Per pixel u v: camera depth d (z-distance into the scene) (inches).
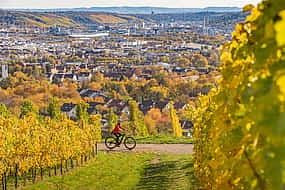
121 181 562.9
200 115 339.9
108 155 847.1
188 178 469.7
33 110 2332.7
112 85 3794.3
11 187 539.8
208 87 3339.1
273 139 39.6
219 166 116.6
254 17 92.4
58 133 655.8
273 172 46.1
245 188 97.1
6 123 579.5
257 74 74.2
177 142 1023.6
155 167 669.3
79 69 5187.0
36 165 584.4
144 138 1091.9
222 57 116.3
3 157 489.4
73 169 690.8
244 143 80.0
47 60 6186.0
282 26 37.0
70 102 3193.9
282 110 43.3
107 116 1857.8
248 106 70.6
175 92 3425.2
